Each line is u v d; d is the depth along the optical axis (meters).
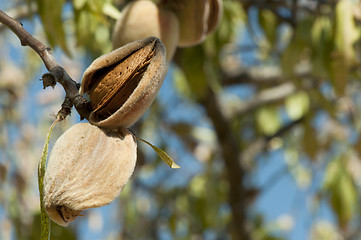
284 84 5.00
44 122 4.43
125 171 1.56
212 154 5.21
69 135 1.58
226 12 4.01
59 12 2.61
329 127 4.90
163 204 5.13
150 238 5.05
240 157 4.72
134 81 1.64
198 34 2.37
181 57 3.91
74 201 1.50
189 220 5.09
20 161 4.23
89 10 2.77
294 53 3.57
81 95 1.64
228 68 5.15
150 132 5.13
